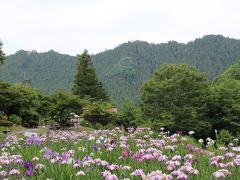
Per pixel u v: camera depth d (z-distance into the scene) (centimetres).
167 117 5559
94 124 5116
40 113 4969
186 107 5628
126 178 688
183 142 1173
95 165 816
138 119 5766
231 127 6191
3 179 766
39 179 738
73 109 4606
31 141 1294
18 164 863
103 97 8562
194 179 726
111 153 968
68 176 743
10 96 4581
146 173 783
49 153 933
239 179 738
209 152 1028
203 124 5722
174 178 719
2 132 2816
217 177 722
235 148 1066
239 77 11069
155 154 848
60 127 3872
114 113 5481
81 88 8275
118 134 1467
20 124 4559
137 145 1095
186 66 6600
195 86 5991
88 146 1094
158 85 5975
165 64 6719
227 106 6141
